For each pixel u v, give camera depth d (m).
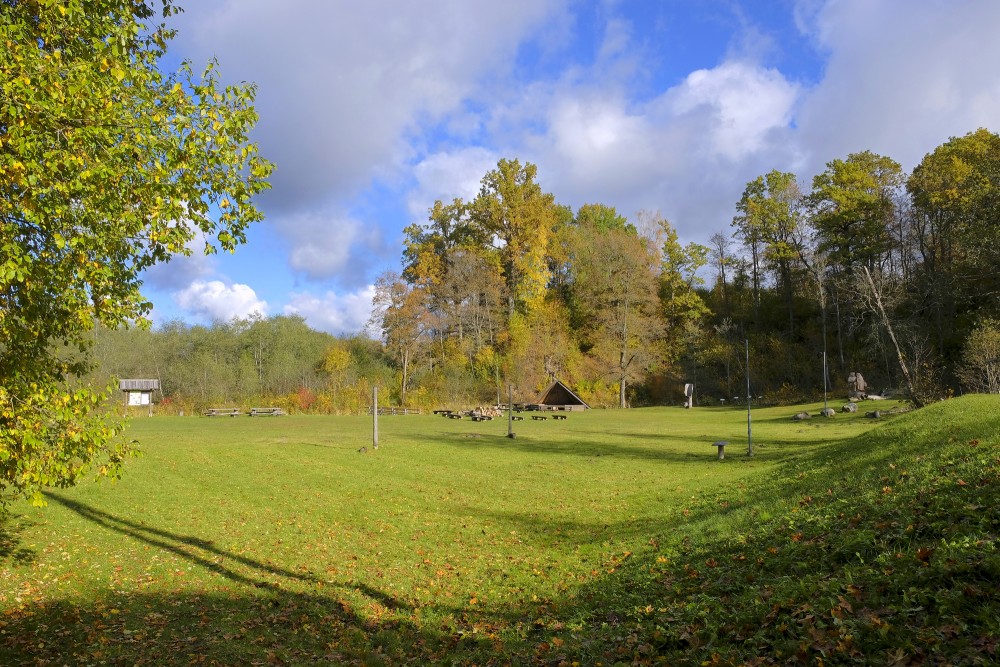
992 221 40.97
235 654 7.43
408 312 70.44
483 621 8.66
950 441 12.24
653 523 13.38
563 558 11.60
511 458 25.81
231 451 25.06
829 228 61.44
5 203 6.76
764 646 5.46
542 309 76.06
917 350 38.31
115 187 7.37
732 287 81.19
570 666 6.23
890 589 5.72
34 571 10.46
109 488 17.73
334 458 24.72
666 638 6.26
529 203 75.19
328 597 9.86
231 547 12.83
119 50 7.20
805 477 14.08
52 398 7.82
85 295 7.82
